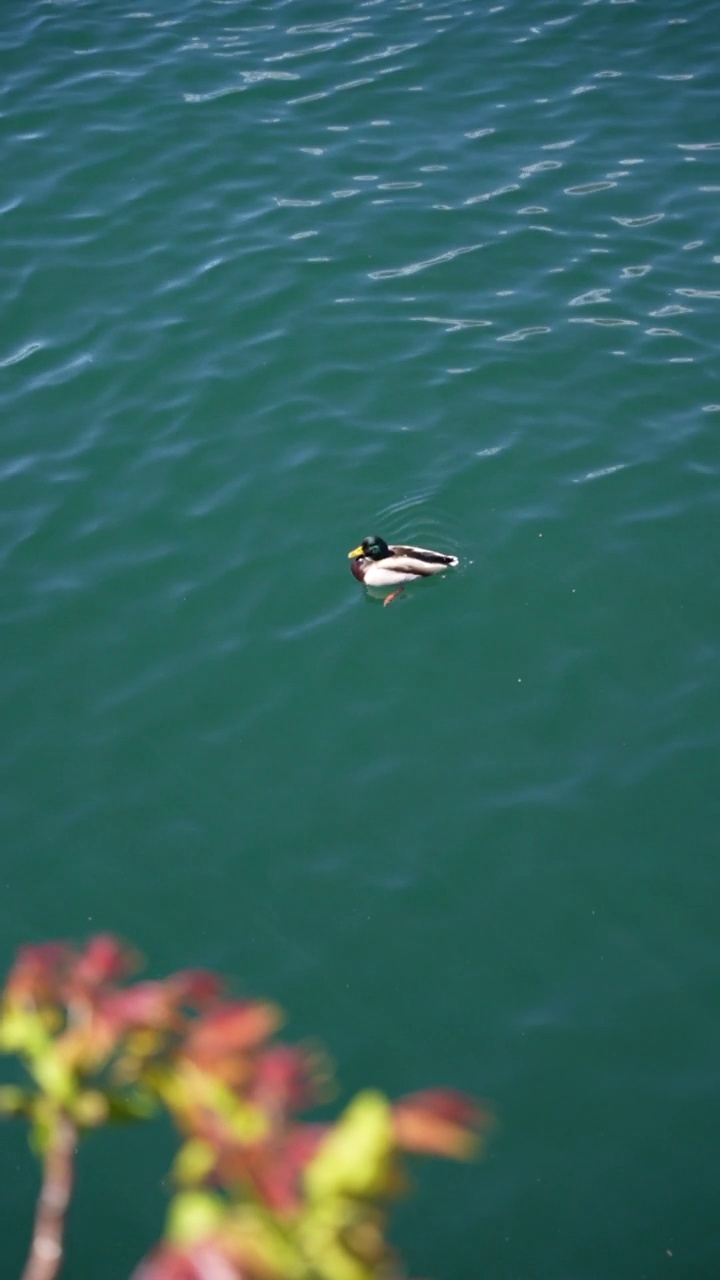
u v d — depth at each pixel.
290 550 15.62
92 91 23.62
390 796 13.03
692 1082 10.58
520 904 11.99
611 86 23.19
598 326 18.38
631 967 11.44
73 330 18.81
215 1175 2.84
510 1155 10.24
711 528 15.48
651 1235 9.70
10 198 21.28
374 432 16.97
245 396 17.61
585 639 14.43
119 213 20.91
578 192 20.84
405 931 11.83
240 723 13.81
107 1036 2.87
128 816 12.97
